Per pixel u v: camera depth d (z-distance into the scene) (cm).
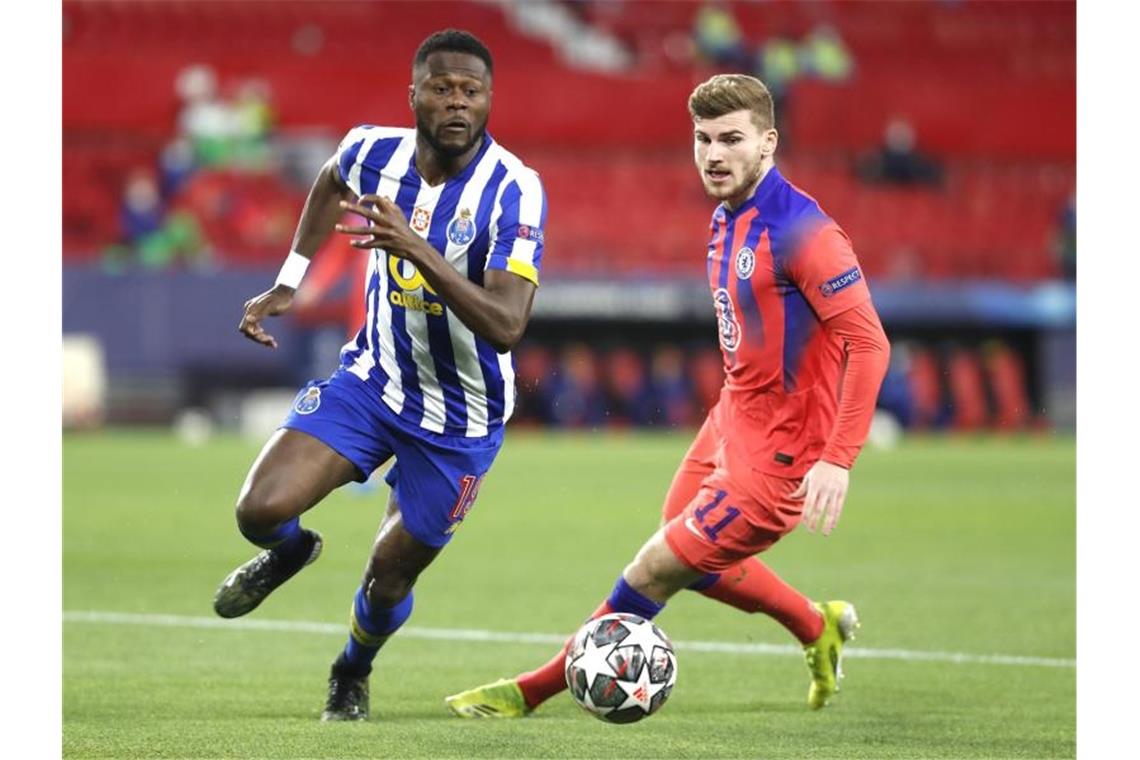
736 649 2567
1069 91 10944
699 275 8131
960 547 4050
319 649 2508
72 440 7125
